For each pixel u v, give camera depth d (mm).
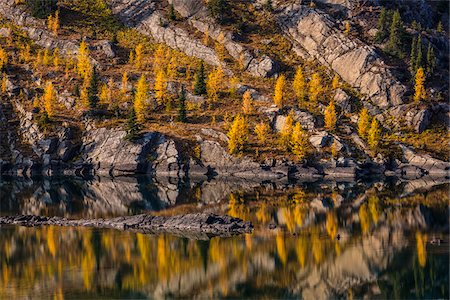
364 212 90812
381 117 179000
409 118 175250
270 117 170250
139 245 67312
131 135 159125
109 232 75562
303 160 154500
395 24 199750
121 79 189000
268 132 167250
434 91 184875
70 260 60781
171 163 155750
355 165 154250
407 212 90188
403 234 72688
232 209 94625
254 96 182250
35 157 158750
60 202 104750
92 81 171000
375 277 53938
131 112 159750
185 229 77312
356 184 136000
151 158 158250
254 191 121188
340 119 175375
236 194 115562
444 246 65250
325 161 156125
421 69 180625
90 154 160625
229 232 75250
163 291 50312
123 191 121875
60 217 86875
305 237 71250
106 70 195125
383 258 60312
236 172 154375
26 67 188875
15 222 83125
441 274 54406
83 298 48281
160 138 161250
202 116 172625
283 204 100500
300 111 170750
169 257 61500
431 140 168500
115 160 157625
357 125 173875
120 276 54625
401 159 160125
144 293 49781
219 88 186500
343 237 71125
